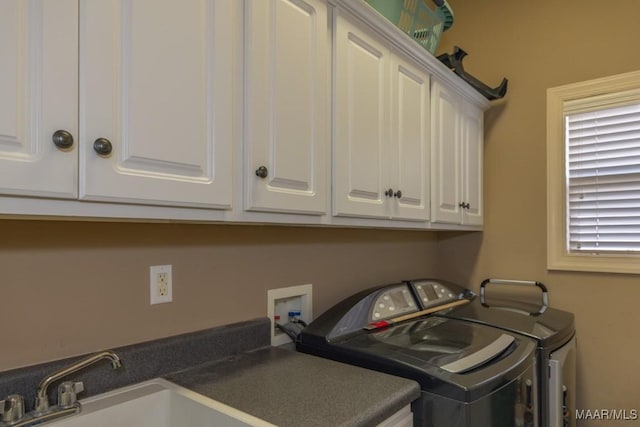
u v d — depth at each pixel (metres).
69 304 1.01
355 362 1.28
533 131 2.36
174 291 1.23
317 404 0.94
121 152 0.76
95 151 0.73
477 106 2.36
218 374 1.15
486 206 2.51
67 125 0.69
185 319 1.26
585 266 2.17
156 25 0.82
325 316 1.52
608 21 2.14
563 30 2.27
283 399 0.97
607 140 2.15
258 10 1.04
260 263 1.50
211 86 0.92
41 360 0.96
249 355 1.34
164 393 1.05
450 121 2.03
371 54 1.46
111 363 1.00
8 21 0.63
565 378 1.66
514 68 2.42
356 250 1.99
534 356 1.42
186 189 0.87
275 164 1.08
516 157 2.41
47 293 0.97
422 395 1.10
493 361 1.23
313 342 1.40
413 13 1.76
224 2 0.96
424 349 1.28
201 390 1.04
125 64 0.77
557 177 2.27
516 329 1.57
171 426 1.04
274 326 1.54
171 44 0.84
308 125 1.19
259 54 1.04
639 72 2.05
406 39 1.60
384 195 1.52
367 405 0.94
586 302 2.17
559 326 1.69
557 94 2.28
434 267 2.66
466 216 2.20
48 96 0.67
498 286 2.46
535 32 2.36
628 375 2.05
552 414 1.54
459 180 2.12
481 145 2.40
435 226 1.92
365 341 1.37
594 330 2.14
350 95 1.35
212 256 1.34
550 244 2.28
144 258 1.17
